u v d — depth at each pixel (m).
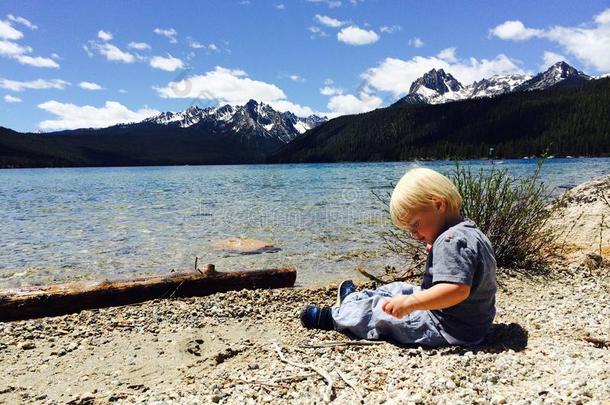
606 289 1.78
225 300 1.86
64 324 1.58
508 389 0.91
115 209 6.36
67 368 1.23
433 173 1.18
